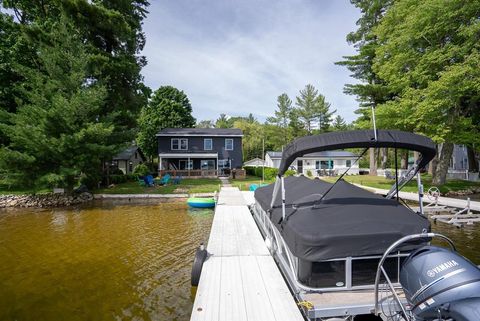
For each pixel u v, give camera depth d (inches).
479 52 515.5
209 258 211.8
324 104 1995.6
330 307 127.6
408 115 631.2
